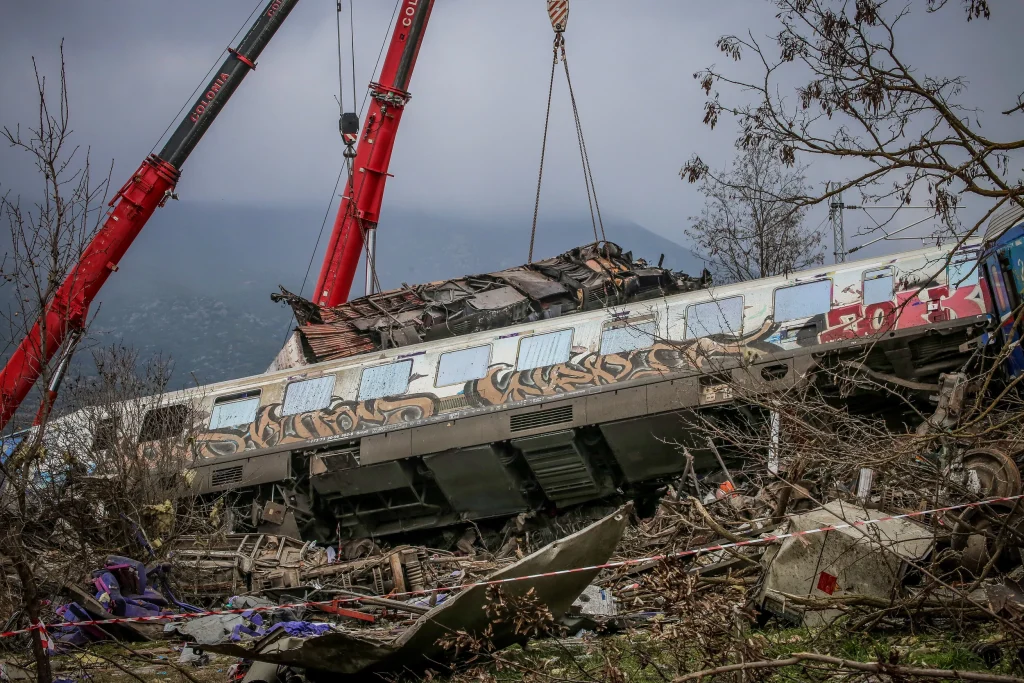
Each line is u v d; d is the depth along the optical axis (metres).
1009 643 7.93
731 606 8.38
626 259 26.30
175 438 18.66
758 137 8.63
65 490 15.62
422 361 23.61
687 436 20.34
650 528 13.34
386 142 32.75
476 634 9.05
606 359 21.50
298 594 16.28
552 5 26.45
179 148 30.22
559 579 9.09
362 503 24.23
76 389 17.72
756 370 19.41
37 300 9.41
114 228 29.03
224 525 20.66
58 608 12.52
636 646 8.97
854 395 18.88
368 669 9.10
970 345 17.17
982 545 8.83
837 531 9.29
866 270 19.56
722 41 8.67
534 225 26.95
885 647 8.43
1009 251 13.91
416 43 33.00
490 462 22.34
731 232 30.67
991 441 9.61
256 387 24.88
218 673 10.55
